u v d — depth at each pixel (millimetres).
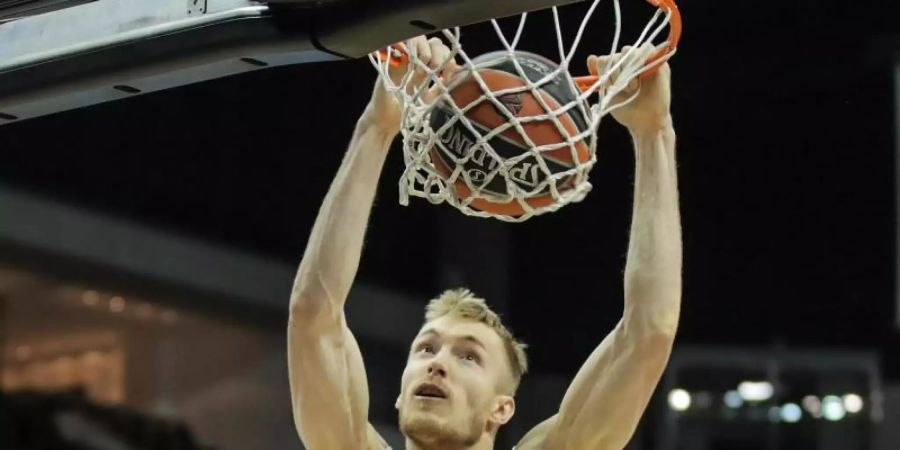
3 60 4453
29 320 10727
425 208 10977
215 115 11016
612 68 4805
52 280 10758
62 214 10789
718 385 10305
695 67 10219
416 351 5387
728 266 10414
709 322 10414
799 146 10289
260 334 10867
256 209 11000
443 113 4543
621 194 10625
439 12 3766
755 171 10383
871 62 9961
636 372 4941
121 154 10906
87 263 10789
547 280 10789
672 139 5125
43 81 4395
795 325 10234
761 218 10391
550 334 10727
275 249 10953
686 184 10500
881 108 10055
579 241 10734
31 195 10742
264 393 10773
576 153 4574
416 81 4707
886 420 9930
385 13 3809
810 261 10266
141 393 10719
